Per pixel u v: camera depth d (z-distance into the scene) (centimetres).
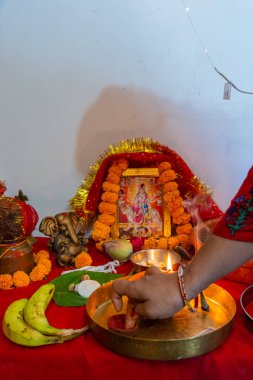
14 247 96
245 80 116
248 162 122
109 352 70
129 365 69
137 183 115
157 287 66
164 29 114
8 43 116
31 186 128
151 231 115
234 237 60
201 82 117
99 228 112
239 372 70
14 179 128
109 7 112
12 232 94
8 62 118
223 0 111
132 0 112
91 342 73
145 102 119
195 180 112
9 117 122
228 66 115
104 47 115
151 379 70
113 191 112
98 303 85
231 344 72
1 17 114
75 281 95
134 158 111
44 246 120
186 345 66
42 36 115
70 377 71
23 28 115
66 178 127
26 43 116
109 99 119
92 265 106
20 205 97
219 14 112
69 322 80
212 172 124
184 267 66
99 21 113
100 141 123
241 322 79
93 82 118
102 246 111
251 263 93
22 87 120
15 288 94
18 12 114
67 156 125
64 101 120
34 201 130
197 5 111
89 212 114
